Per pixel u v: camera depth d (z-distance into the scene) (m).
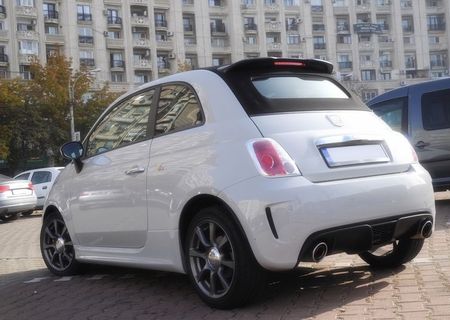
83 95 45.91
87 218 5.62
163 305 4.66
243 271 4.07
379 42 71.56
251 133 4.16
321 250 4.02
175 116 4.83
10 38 53.06
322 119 4.44
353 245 4.20
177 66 60.94
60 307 4.91
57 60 42.62
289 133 4.20
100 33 57.91
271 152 4.04
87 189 5.61
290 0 68.00
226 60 65.12
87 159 5.79
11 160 41.69
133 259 5.09
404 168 4.59
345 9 70.56
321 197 3.98
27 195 16.12
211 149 4.32
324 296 4.52
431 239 6.76
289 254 3.91
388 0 72.06
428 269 5.20
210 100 4.52
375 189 4.21
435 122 8.96
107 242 5.43
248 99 4.36
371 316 3.93
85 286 5.64
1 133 39.28
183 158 4.52
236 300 4.19
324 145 4.23
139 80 60.91
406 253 5.07
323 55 69.75
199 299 4.73
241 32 65.50
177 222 4.52
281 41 67.62
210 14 64.25
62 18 56.19
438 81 9.07
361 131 4.50
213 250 4.29
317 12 69.38
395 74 70.56
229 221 4.13
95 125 5.91
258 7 66.44
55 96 41.34
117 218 5.20
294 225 3.90
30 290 5.68
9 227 14.01
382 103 9.67
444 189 9.23
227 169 4.14
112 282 5.73
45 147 41.19
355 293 4.55
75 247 5.91
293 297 4.55
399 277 4.98
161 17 62.28
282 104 4.42
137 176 4.95
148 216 4.83
